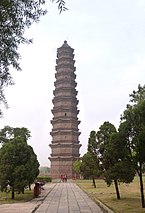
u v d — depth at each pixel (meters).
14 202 32.50
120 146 26.62
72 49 113.44
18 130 67.75
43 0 11.12
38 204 30.50
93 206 28.83
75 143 105.94
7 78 13.22
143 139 21.81
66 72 109.38
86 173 58.03
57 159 103.81
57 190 52.41
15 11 11.07
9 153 35.72
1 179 35.31
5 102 13.84
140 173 26.42
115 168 30.20
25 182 35.28
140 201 31.41
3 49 12.23
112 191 46.59
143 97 25.05
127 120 26.06
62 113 106.50
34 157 43.00
